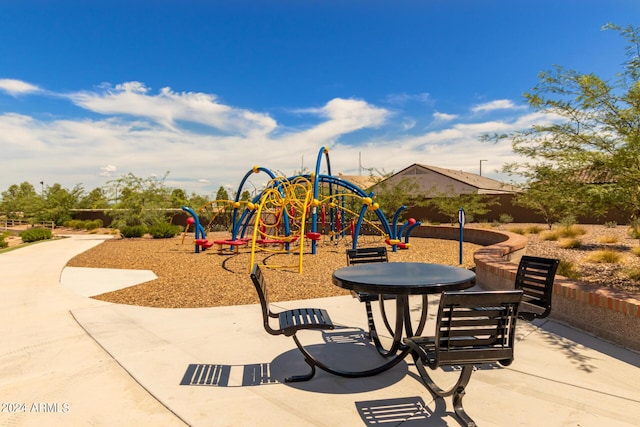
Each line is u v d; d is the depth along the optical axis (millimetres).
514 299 3062
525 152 6773
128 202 26594
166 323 5785
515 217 32375
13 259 13031
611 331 4832
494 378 3875
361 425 3100
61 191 43469
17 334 5316
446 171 44938
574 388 3648
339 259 12312
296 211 18797
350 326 5625
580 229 16781
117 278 9469
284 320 4012
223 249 15617
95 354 4602
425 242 17578
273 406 3402
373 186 29266
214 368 4195
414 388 3725
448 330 3014
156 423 3154
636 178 5691
